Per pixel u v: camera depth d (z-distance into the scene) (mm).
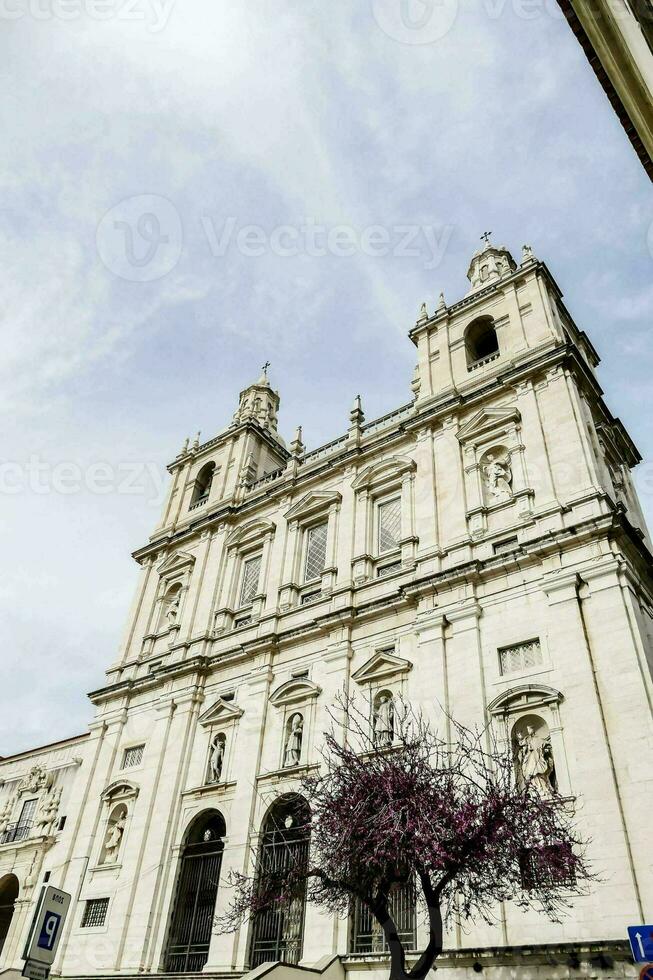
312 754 26578
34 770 39156
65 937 28781
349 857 16469
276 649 31203
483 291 36250
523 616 23938
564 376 28844
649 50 9414
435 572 27016
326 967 20766
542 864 15945
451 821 16281
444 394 33062
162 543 42031
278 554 35125
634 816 18438
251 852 25734
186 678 33688
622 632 21312
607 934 17375
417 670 25562
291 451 40719
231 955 24031
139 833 29531
